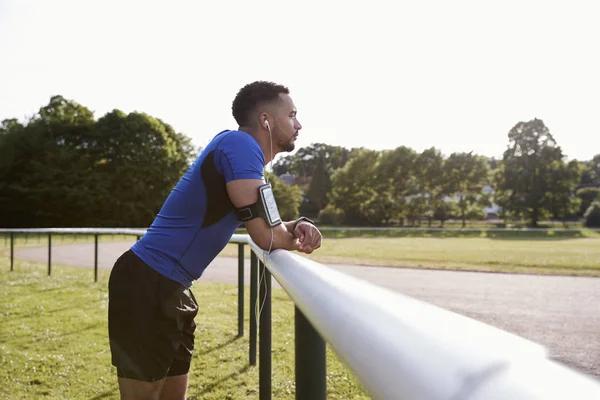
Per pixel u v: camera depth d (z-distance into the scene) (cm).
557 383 20
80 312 623
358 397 320
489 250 1955
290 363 404
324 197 7912
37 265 1294
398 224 5966
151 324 171
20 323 559
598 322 557
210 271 1135
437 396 23
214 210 167
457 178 5650
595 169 8056
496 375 22
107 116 5416
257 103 176
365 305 47
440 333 32
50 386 360
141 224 5250
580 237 3328
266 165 183
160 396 192
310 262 98
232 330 520
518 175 5450
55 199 5000
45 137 5325
